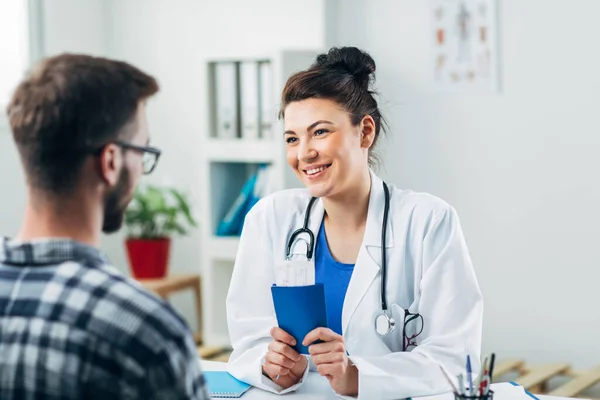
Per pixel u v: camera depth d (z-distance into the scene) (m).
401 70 3.84
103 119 1.02
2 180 3.95
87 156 1.02
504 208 3.72
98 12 4.39
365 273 1.87
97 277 0.99
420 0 3.79
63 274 0.99
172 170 4.34
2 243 1.03
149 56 4.35
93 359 0.94
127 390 0.94
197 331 4.36
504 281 3.75
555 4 3.60
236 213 3.88
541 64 3.63
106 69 1.04
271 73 3.73
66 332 0.95
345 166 1.80
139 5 4.35
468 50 3.73
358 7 3.91
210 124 3.88
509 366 3.54
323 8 3.89
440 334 1.81
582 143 3.60
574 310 3.65
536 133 3.66
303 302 1.62
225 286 3.97
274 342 1.72
